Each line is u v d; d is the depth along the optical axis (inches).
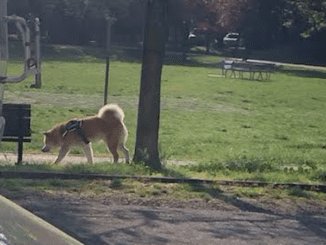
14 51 1823.3
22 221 87.0
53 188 386.0
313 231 341.4
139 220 331.9
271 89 1827.0
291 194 427.8
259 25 3189.0
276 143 962.1
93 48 2677.2
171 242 298.5
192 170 517.3
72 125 531.2
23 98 1243.2
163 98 1456.7
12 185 383.9
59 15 2770.7
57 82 1603.1
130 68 2181.3
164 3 518.0
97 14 2797.7
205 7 3095.5
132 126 1007.0
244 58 2613.2
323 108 1539.1
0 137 163.2
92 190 389.4
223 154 774.5
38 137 787.4
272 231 334.0
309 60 3142.2
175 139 915.4
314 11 1249.4
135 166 476.4
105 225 316.8
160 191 402.6
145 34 525.0
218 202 388.8
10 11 2443.4
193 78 1962.4
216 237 313.7
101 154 677.9
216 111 1311.5
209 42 3221.0
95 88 1540.4
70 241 88.1
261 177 470.3
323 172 502.3
